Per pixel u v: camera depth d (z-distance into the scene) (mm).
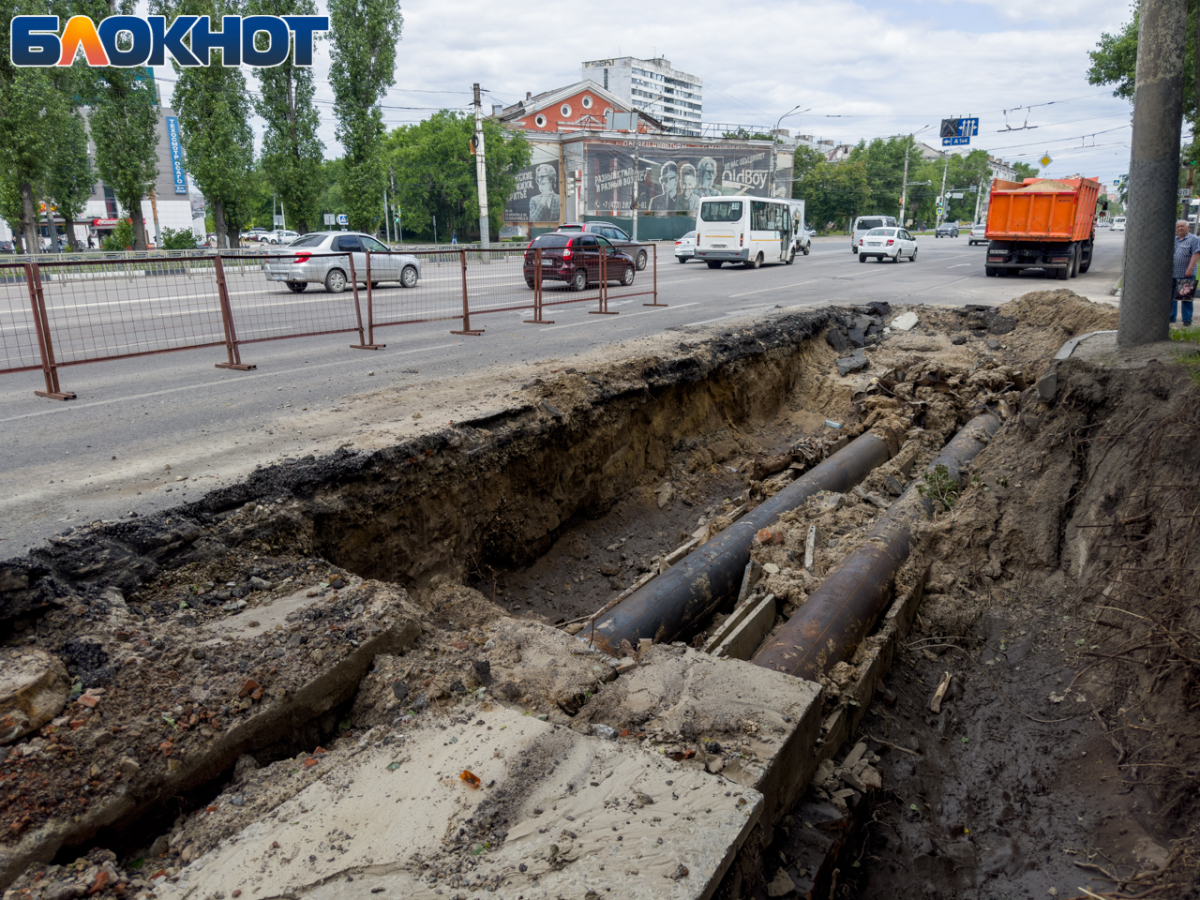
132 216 28641
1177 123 6090
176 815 2760
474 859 2389
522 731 3020
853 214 80875
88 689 2885
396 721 3109
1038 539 5746
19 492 4832
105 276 12977
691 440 9078
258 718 2957
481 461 6121
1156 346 6281
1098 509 5406
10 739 2602
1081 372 6055
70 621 3295
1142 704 4117
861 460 8227
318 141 31594
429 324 13312
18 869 2309
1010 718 4578
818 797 3557
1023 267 21172
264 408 7164
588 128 66438
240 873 2350
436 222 58438
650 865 2346
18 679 2766
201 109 28297
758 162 64500
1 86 23359
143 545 4016
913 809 3965
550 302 14578
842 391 11242
